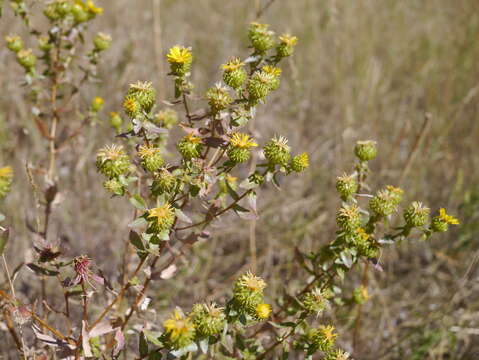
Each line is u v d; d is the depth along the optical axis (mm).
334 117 748
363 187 393
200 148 311
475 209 613
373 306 526
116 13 805
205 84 776
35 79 451
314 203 631
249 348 363
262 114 731
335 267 348
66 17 430
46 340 317
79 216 569
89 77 459
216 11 951
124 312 400
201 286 533
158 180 302
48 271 325
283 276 558
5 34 615
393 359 484
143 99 315
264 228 606
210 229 579
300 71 776
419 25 911
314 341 325
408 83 824
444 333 474
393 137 720
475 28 824
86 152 563
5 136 598
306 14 878
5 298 316
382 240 341
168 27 862
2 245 304
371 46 811
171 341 273
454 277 571
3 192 276
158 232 295
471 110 732
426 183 667
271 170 319
